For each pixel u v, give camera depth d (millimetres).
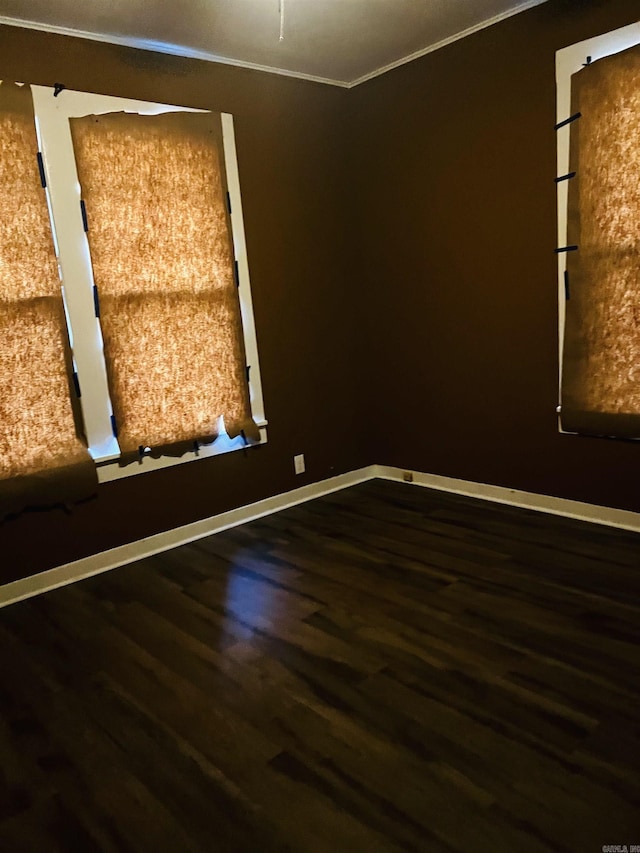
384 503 4047
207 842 1629
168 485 3578
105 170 3150
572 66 3102
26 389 2998
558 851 1517
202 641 2584
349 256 4324
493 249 3619
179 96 3428
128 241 3252
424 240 3953
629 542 3146
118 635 2688
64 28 3014
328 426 4324
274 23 3154
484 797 1691
